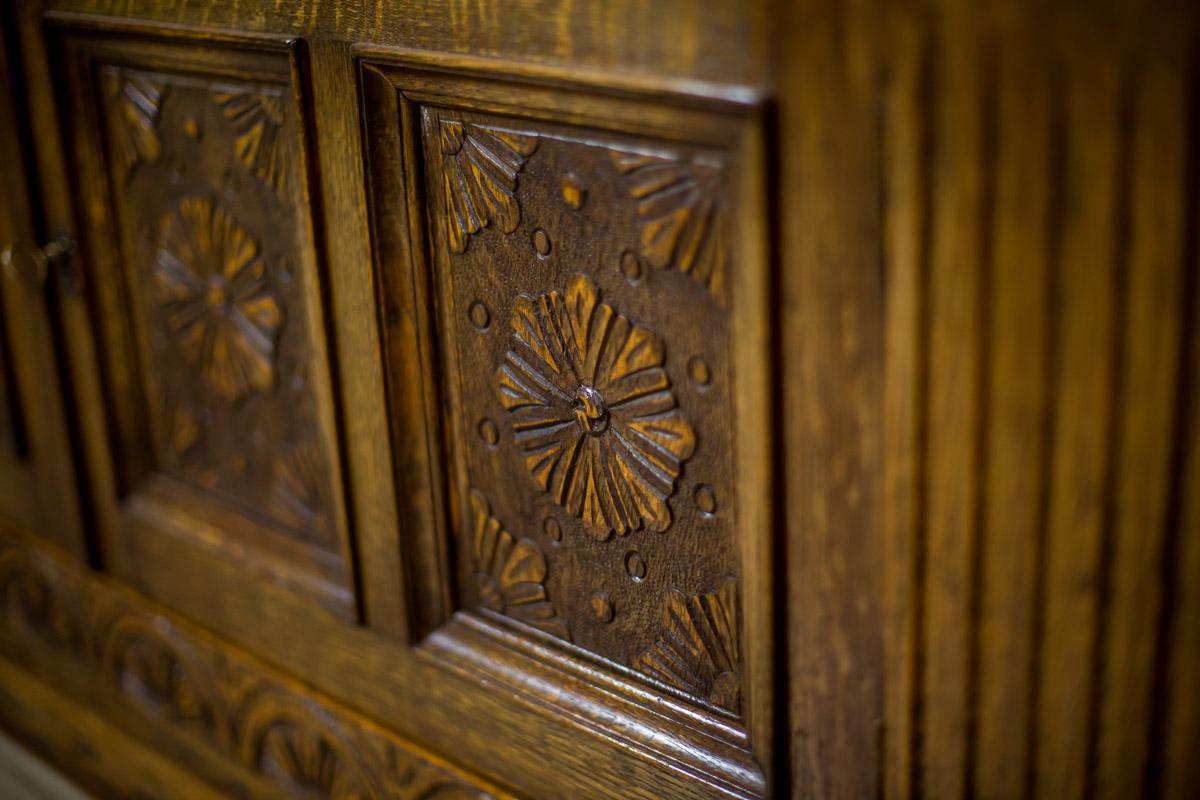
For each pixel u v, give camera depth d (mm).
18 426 1176
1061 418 684
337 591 999
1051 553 701
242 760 1089
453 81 826
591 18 767
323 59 872
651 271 793
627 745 867
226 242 990
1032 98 659
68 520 1169
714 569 821
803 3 702
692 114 747
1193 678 690
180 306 1038
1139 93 642
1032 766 732
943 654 737
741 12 722
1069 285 669
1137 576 688
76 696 1216
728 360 779
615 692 881
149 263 1045
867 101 695
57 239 1078
